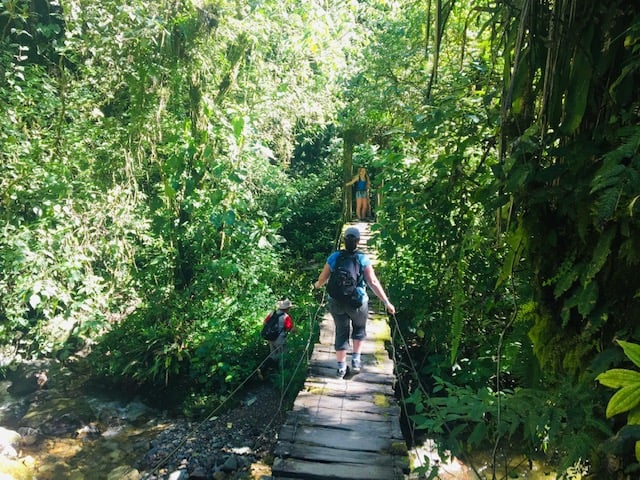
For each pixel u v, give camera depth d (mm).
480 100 4125
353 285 4738
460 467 4945
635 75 2008
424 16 6070
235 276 8414
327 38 8031
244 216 7914
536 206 2381
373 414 4262
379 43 7645
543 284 2432
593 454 2156
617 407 1381
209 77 7270
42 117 7332
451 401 2740
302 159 16609
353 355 5016
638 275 2014
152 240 8258
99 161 7184
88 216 7109
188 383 7508
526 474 4672
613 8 2010
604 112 2141
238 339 7676
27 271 6621
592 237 2168
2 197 6703
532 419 2186
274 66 8805
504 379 5438
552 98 2211
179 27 6305
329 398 4516
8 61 6637
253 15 7305
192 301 8172
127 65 6223
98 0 5957
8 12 6453
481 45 4391
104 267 8492
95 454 6000
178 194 7070
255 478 5426
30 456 5895
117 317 8594
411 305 6508
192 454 5879
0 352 7668
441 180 4160
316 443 3830
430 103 4508
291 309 8359
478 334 5477
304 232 13625
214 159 6684
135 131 6562
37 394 7273
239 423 6504
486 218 3580
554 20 2143
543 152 2365
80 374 7770
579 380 2303
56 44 6645
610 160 1691
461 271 3432
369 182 10781
